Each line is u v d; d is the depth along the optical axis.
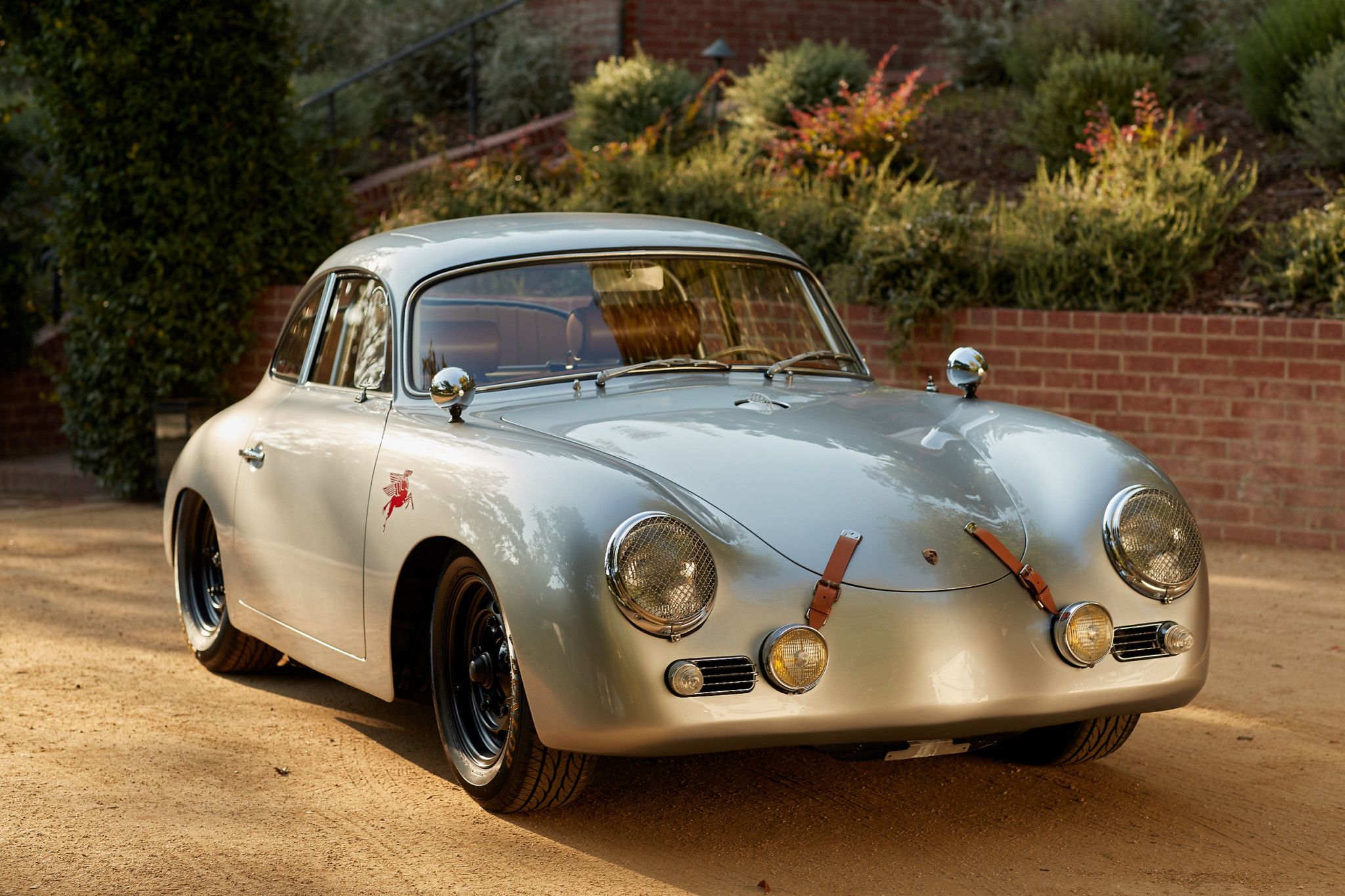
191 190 9.77
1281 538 8.07
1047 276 9.10
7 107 11.53
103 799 4.01
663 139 13.15
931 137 12.96
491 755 3.86
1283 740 4.63
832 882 3.43
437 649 3.97
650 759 4.39
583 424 3.91
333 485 4.31
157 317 9.88
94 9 9.44
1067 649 3.49
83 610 6.55
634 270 4.64
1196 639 3.68
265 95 10.16
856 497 3.56
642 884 3.40
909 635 3.36
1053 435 3.99
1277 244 9.18
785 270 4.97
